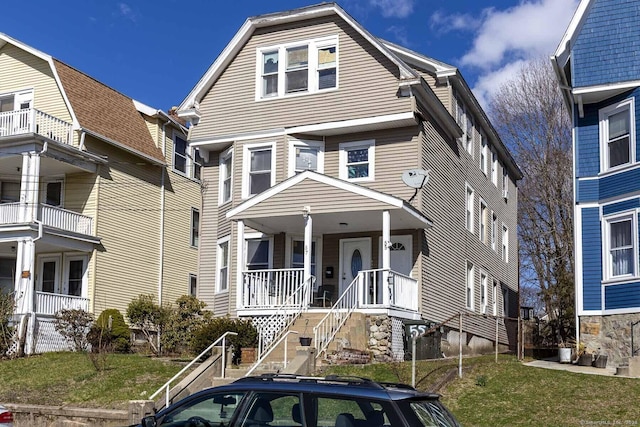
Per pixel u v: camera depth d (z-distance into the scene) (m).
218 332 18.19
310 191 20.16
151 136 30.34
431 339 21.64
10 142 24.86
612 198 19.78
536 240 41.38
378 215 20.09
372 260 22.00
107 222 27.22
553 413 13.12
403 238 21.84
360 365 16.64
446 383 15.28
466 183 27.19
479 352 27.53
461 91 25.80
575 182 20.52
